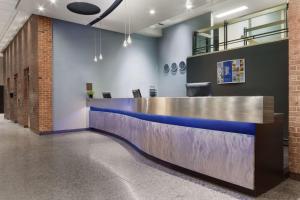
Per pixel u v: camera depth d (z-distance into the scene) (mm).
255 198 2814
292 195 2902
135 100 4922
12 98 12125
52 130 7785
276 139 3217
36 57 7660
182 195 2947
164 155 4086
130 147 5703
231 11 8891
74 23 8258
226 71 6520
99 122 8062
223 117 2984
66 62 8086
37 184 3348
